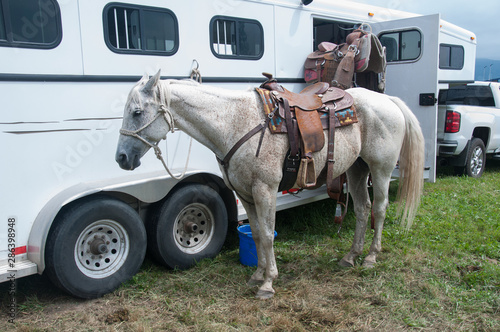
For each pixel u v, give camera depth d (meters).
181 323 2.84
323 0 4.82
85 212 3.04
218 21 3.82
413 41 5.31
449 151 7.21
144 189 3.32
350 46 4.26
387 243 4.23
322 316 2.86
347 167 3.43
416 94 5.34
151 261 3.86
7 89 2.74
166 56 3.50
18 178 2.83
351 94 3.53
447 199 5.92
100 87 3.17
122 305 3.10
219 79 3.86
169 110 2.76
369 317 2.86
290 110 3.04
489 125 7.77
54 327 2.80
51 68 2.92
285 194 4.59
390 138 3.55
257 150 2.88
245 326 2.77
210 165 3.93
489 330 2.68
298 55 4.55
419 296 3.15
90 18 3.08
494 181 7.25
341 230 4.70
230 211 4.08
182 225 3.71
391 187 6.49
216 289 3.31
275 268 3.16
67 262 2.99
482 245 4.08
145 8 3.34
